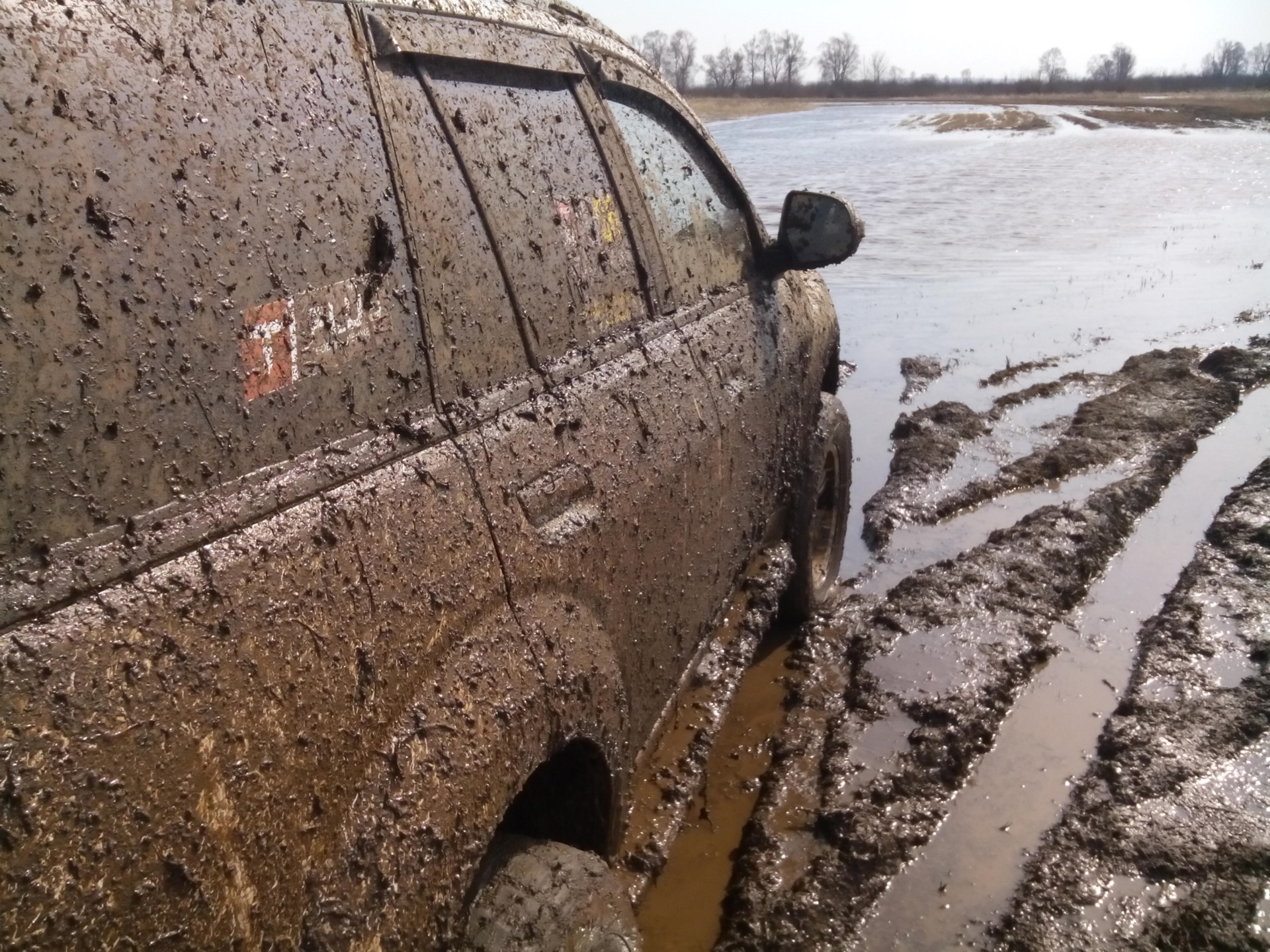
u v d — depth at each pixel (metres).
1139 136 36.81
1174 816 3.43
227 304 1.58
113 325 1.42
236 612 1.48
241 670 1.47
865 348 9.68
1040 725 4.02
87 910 1.22
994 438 7.19
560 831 2.46
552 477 2.21
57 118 1.41
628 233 2.84
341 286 1.79
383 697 1.70
